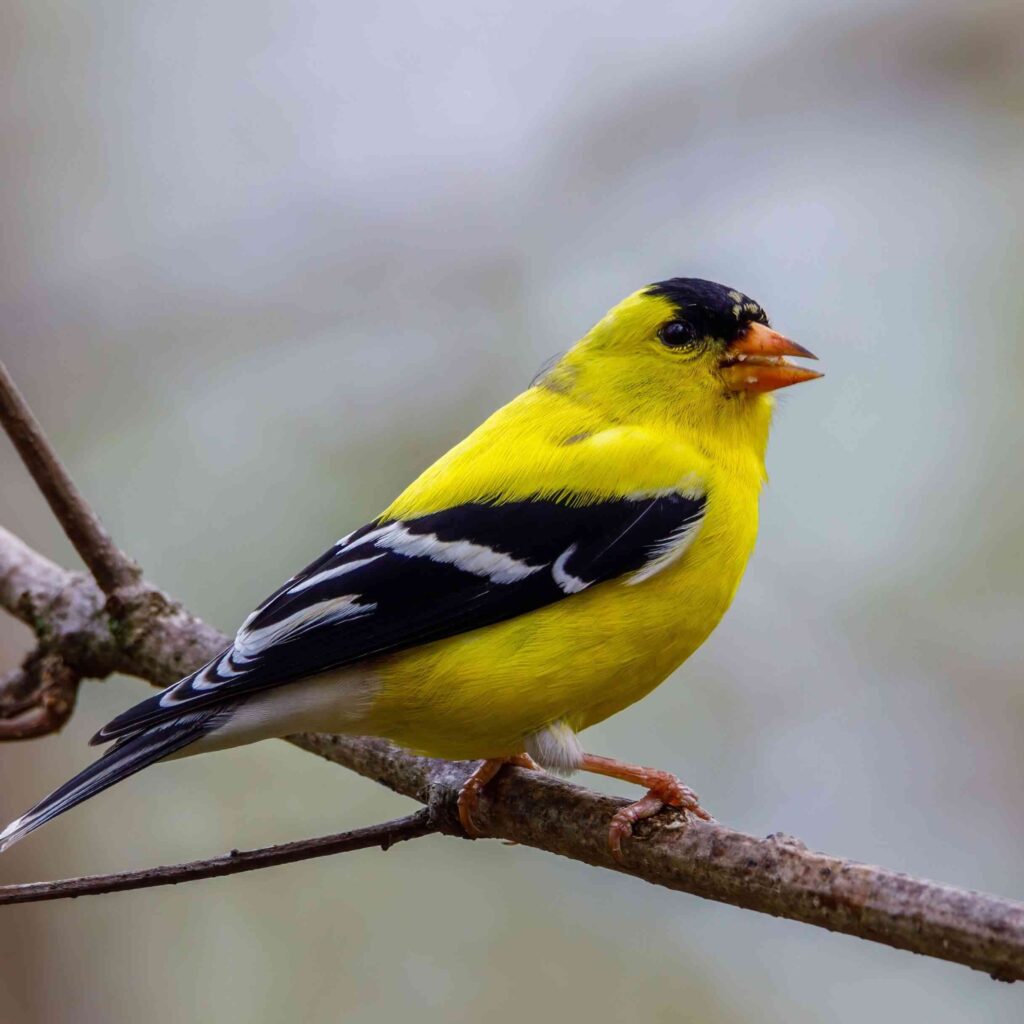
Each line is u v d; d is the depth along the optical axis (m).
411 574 7.08
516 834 6.87
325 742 7.84
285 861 6.51
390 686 7.01
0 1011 12.11
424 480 7.68
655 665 7.29
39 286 14.05
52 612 8.69
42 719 8.45
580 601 7.11
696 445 7.75
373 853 12.38
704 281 8.20
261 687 6.89
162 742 6.71
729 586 7.48
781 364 7.83
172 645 8.32
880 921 5.50
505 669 6.96
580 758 7.09
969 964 5.33
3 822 12.61
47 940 12.30
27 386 13.64
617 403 7.93
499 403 13.41
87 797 6.53
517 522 7.26
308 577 7.22
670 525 7.30
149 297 13.91
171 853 12.30
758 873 5.88
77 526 8.40
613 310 8.23
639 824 6.36
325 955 12.08
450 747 7.18
